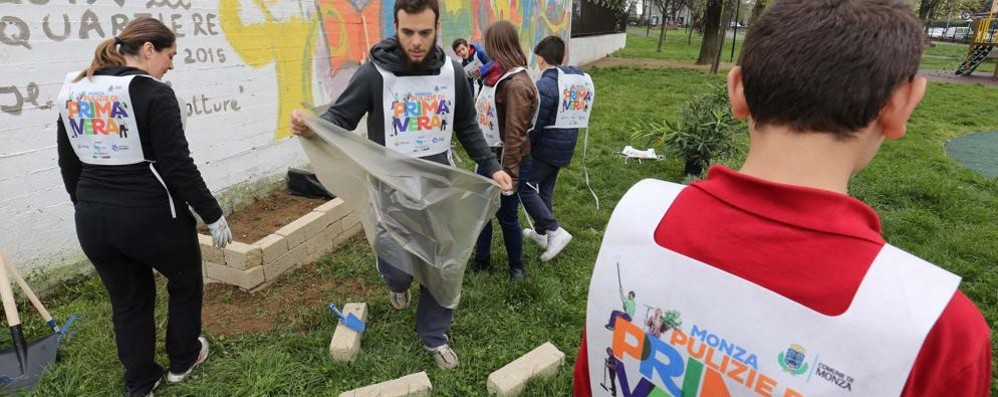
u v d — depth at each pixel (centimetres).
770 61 72
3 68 285
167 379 249
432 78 240
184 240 222
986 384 63
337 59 532
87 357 262
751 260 70
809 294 65
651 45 2659
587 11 1767
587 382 98
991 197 547
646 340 81
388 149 226
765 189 71
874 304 62
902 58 67
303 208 441
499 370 252
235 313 307
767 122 74
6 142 291
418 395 242
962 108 1120
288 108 478
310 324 299
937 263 397
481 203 244
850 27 68
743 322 70
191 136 390
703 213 77
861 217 70
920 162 664
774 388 68
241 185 439
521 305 320
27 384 246
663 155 650
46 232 317
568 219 457
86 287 329
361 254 377
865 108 68
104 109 198
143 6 348
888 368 60
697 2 2130
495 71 317
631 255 81
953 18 4631
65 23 309
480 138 265
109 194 205
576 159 617
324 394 246
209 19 393
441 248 241
